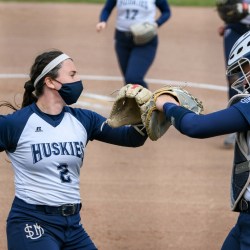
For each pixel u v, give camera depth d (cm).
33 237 1131
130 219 1761
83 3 5850
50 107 1169
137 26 2569
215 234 1683
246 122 1013
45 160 1143
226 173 2164
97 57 3984
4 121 1145
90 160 2262
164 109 1062
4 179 1984
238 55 1079
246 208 1074
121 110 1190
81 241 1177
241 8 2294
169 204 1880
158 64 3878
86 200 1883
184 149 2431
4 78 3388
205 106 2998
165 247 1597
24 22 4984
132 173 2141
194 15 5425
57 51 1185
